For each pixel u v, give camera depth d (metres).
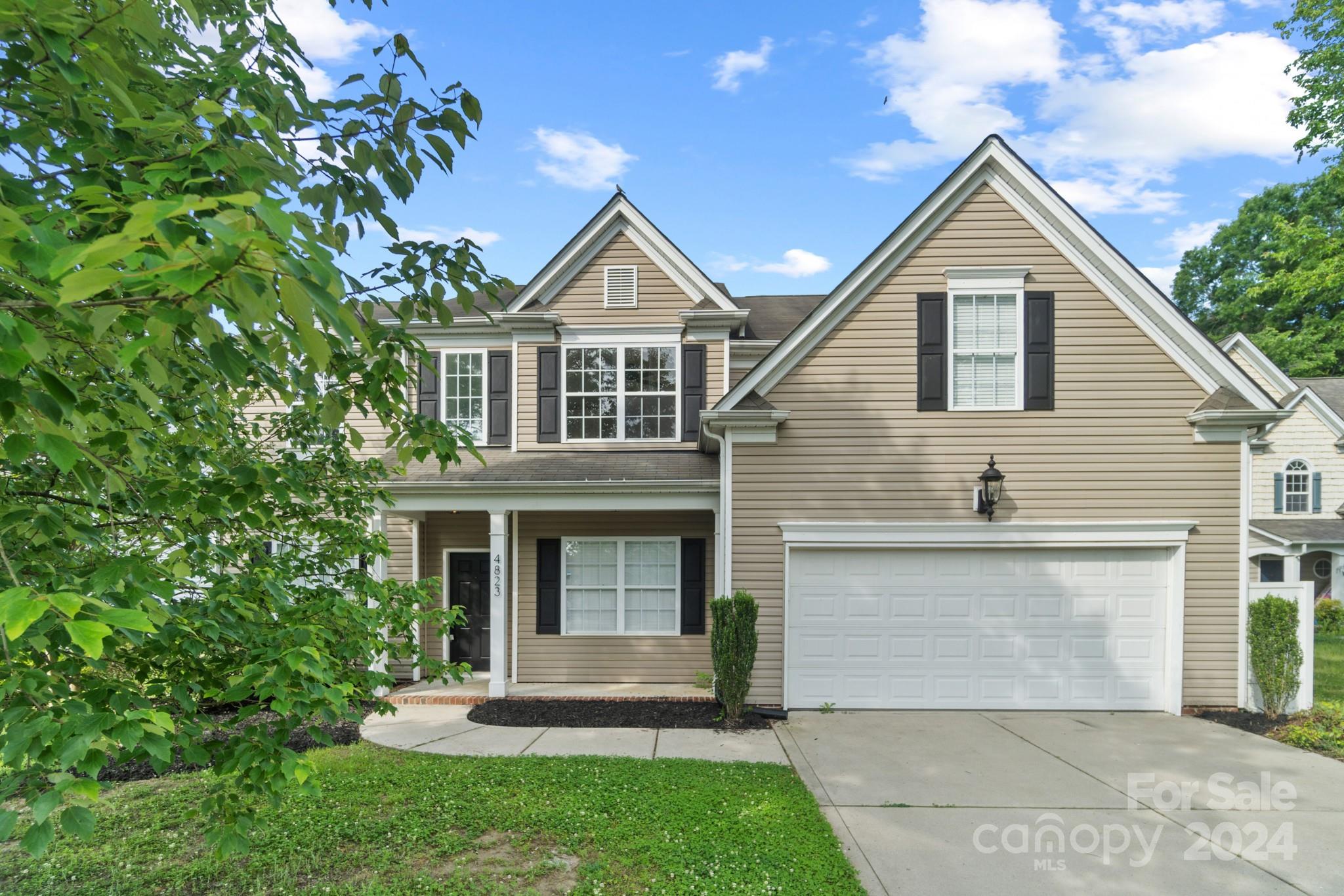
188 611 2.91
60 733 1.89
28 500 2.60
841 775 6.91
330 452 5.14
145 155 2.38
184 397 3.31
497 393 12.02
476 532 11.89
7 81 2.19
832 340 9.63
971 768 7.09
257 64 3.13
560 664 11.30
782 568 9.54
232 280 1.40
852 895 4.49
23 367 1.44
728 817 5.69
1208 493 9.29
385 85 3.07
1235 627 9.20
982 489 9.42
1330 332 28.88
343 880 4.73
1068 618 9.44
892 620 9.53
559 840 5.28
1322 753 7.55
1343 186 20.73
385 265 3.35
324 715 2.93
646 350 11.93
